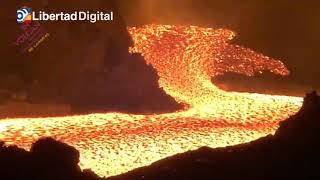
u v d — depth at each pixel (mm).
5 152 7043
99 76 15406
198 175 7473
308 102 8008
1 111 13328
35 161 6961
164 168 7723
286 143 7816
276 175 7332
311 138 7699
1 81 14953
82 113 13234
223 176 7391
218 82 15492
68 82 15180
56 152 7012
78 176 7043
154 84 14969
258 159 7668
